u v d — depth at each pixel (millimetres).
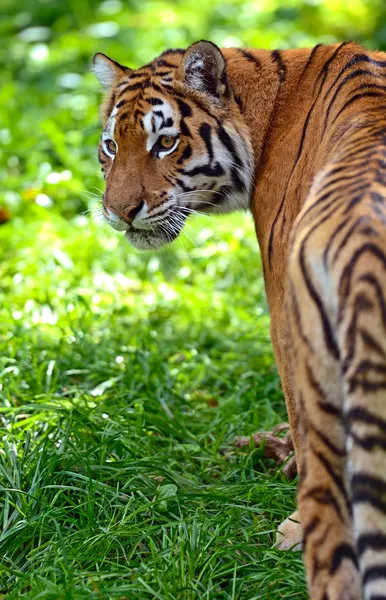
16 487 7980
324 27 19594
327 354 5586
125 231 8469
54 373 10664
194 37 20188
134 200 8086
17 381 10305
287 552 7289
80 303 12203
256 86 8156
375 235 5488
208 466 9016
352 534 5672
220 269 13750
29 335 11336
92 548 7367
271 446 9148
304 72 7988
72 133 16562
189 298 12656
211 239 14188
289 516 7797
